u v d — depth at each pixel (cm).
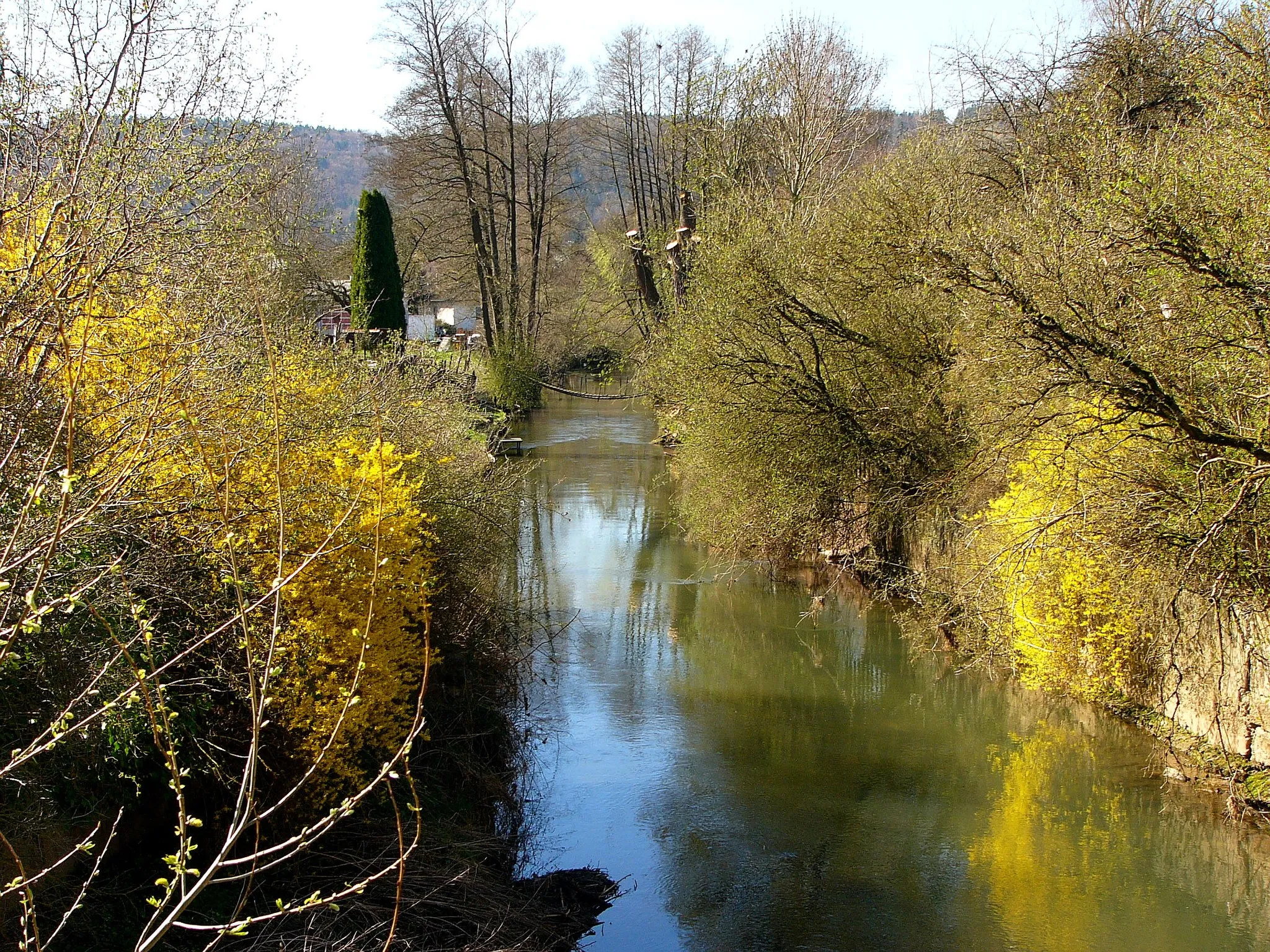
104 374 603
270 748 670
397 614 739
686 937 738
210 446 621
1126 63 1372
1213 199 813
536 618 1499
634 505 2394
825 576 1786
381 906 638
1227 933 740
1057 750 1061
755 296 1546
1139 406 872
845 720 1162
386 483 726
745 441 1572
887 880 823
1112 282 894
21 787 496
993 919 763
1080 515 946
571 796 968
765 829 905
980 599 1198
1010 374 957
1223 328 844
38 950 318
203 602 616
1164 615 972
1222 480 864
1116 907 777
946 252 1001
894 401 1534
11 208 489
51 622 496
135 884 592
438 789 845
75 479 380
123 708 450
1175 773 966
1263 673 888
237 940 570
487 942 632
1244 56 817
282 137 744
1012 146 1603
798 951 725
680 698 1234
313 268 1911
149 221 576
